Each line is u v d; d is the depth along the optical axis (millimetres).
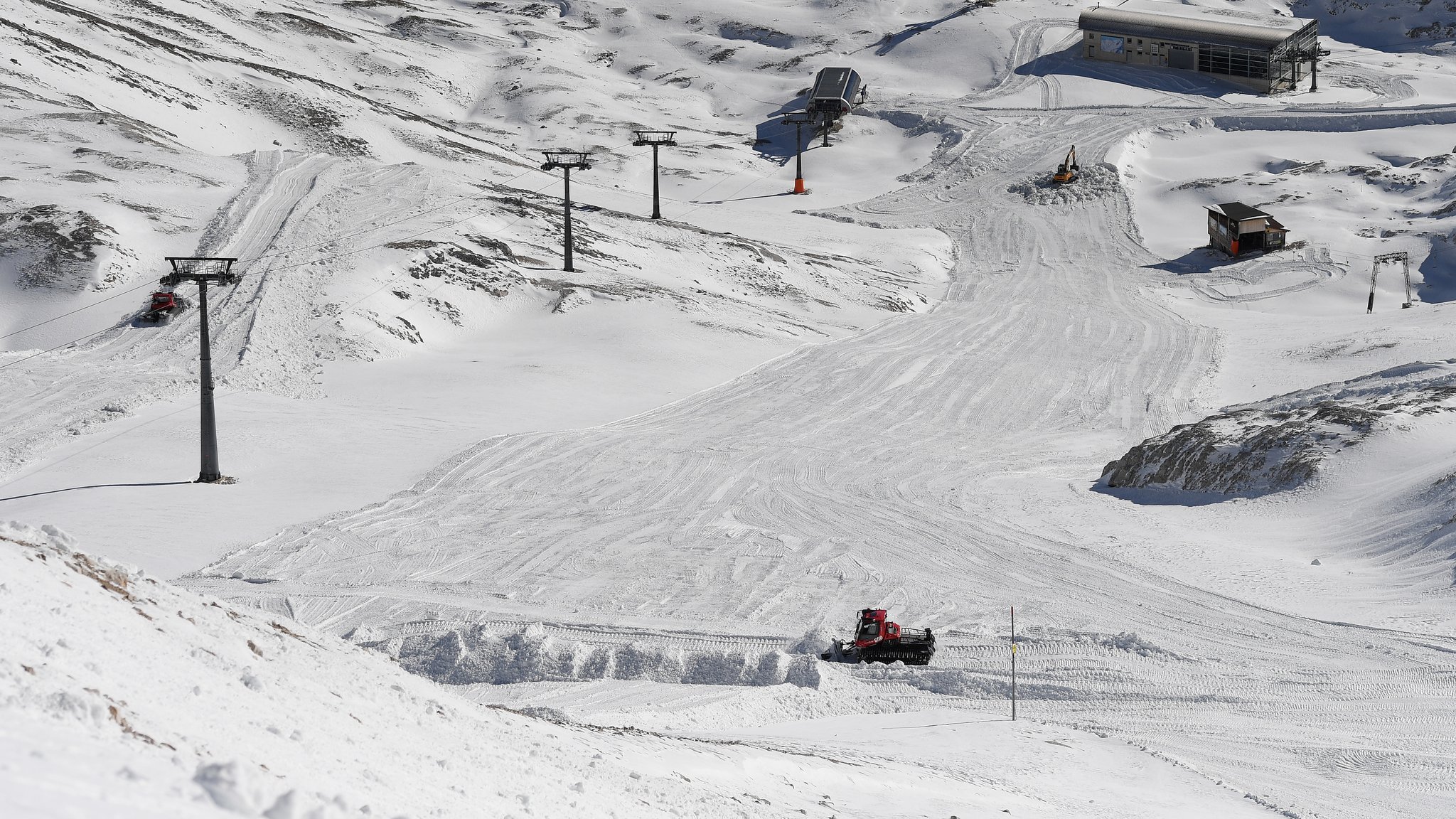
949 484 65062
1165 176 158375
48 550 16297
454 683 39500
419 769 14211
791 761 24859
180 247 98250
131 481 58969
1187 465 62469
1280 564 49062
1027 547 53562
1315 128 165875
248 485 59844
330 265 94062
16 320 86875
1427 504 50094
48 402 69875
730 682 39094
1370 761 30859
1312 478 56719
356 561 50812
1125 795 26844
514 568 50625
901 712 35812
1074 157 157375
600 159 176500
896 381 88312
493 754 16719
